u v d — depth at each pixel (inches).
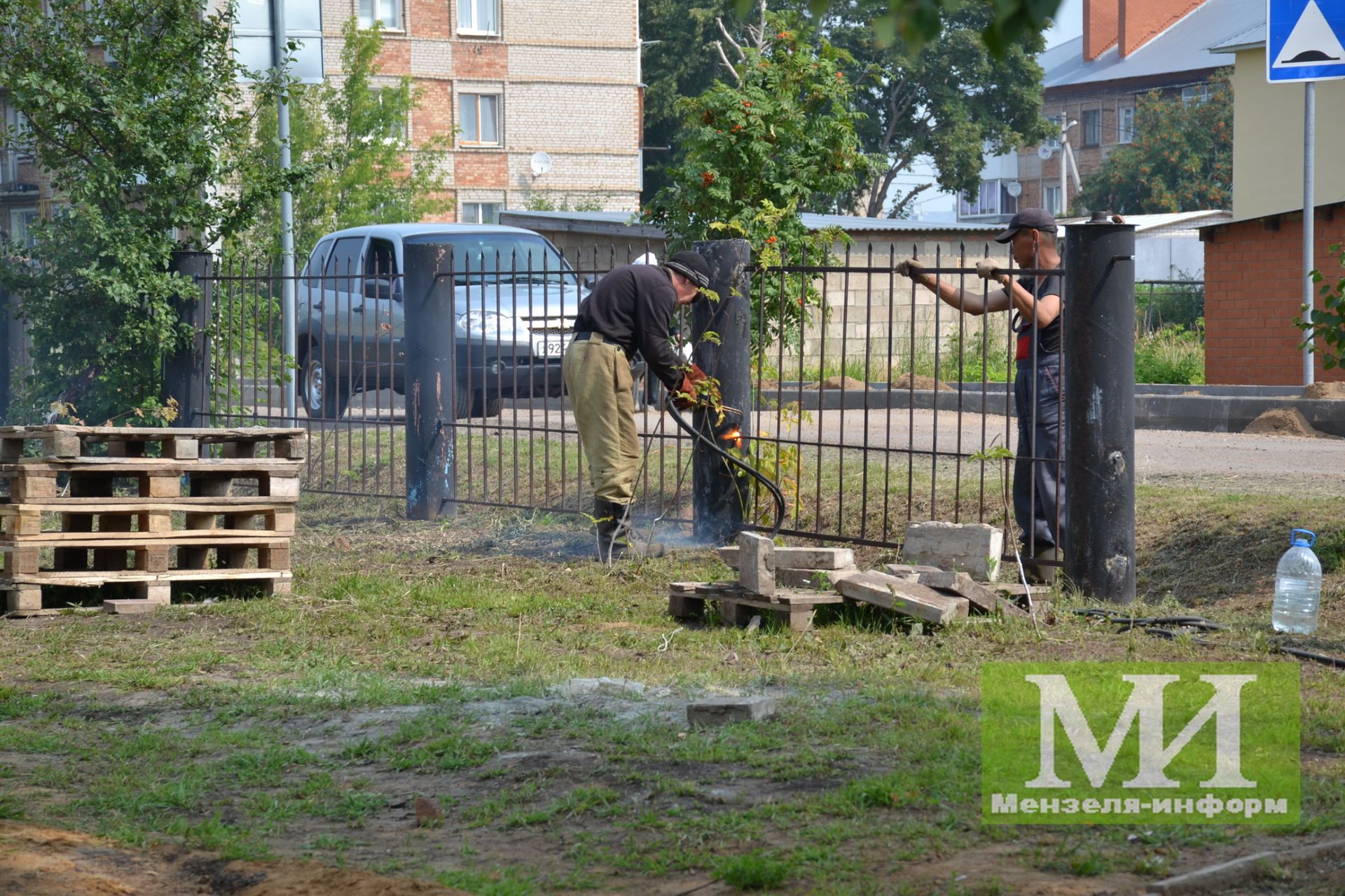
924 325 1162.6
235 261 719.1
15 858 190.4
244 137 698.2
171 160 660.7
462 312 690.8
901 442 642.2
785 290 543.8
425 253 562.3
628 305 458.0
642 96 2449.6
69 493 418.6
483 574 456.4
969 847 185.8
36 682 310.3
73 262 652.1
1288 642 323.6
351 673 311.1
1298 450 610.9
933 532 383.6
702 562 459.5
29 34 647.1
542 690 287.3
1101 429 374.6
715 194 562.6
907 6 139.9
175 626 378.0
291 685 301.1
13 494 398.6
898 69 2625.5
